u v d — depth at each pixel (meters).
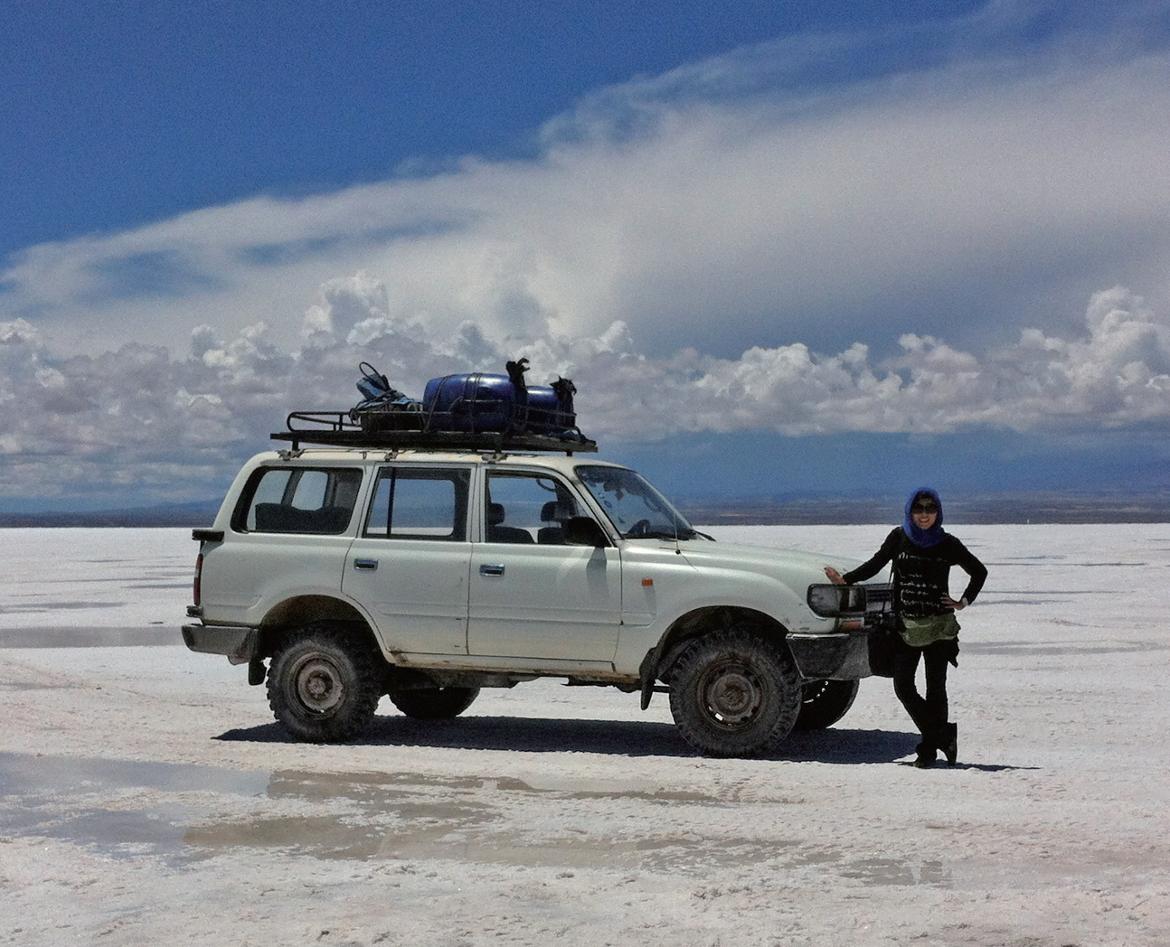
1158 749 9.30
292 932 5.04
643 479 10.48
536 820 6.99
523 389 10.27
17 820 7.03
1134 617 19.89
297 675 9.73
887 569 10.38
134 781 8.10
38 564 39.28
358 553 9.88
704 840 6.53
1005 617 19.94
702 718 9.02
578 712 11.38
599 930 5.05
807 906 5.36
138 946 4.89
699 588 9.16
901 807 7.27
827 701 10.12
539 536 9.64
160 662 14.78
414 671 10.02
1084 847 6.34
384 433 10.08
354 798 7.58
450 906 5.38
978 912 5.24
